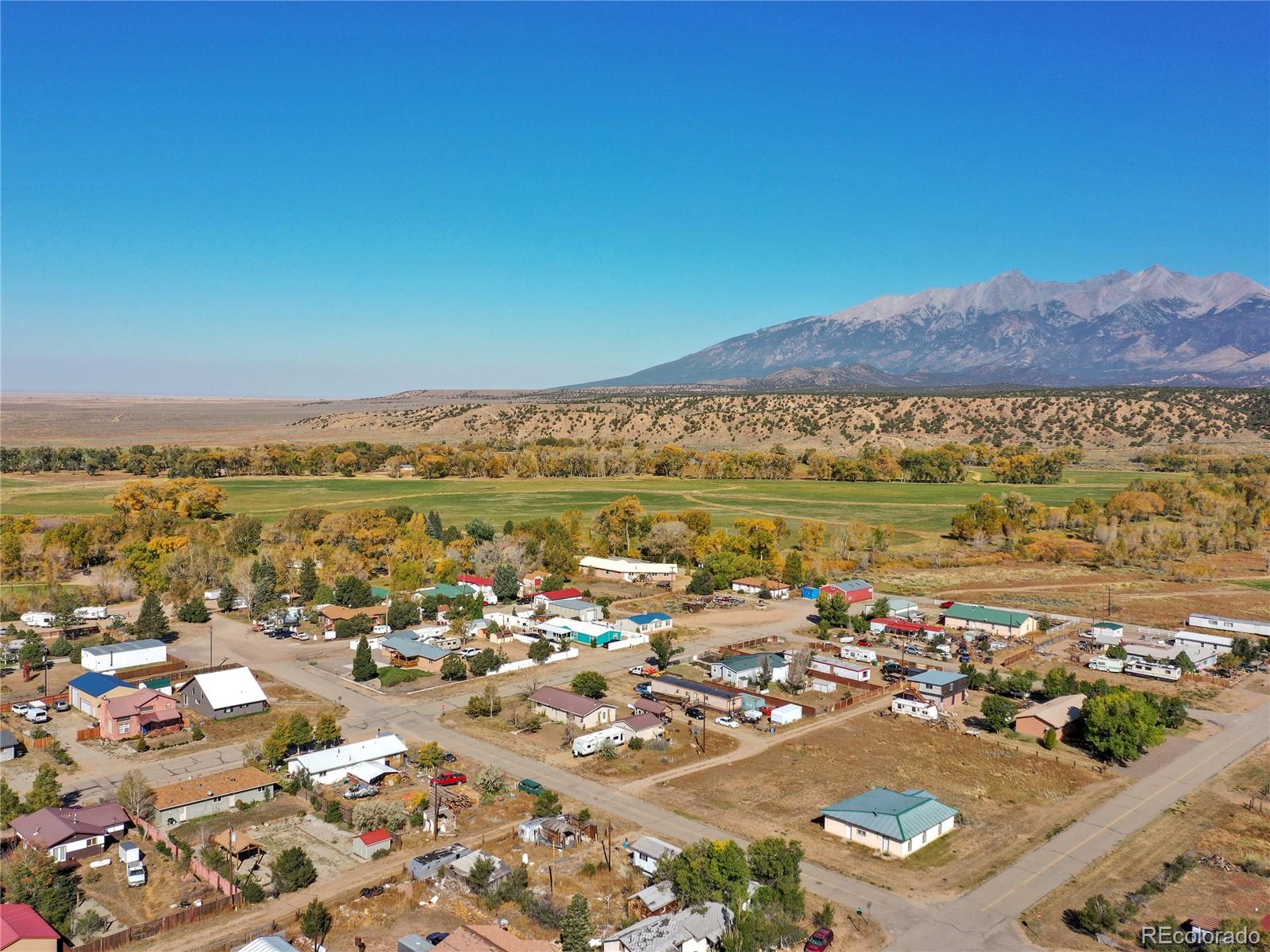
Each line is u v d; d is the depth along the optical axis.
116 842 69.31
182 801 73.12
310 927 55.81
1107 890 62.91
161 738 92.69
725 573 168.62
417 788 80.06
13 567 166.38
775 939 55.16
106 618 139.12
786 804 77.12
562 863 65.88
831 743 91.88
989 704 96.94
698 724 97.19
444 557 178.88
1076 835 71.56
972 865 66.56
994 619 137.75
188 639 130.62
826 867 65.88
